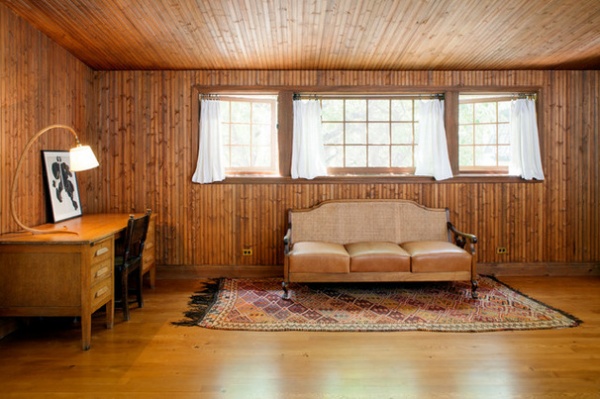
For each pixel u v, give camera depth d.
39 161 3.46
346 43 3.69
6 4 2.92
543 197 4.66
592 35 3.54
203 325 3.17
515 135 4.62
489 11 3.04
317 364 2.53
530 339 2.89
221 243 4.64
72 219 3.83
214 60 4.19
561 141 4.66
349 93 4.60
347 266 3.79
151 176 4.60
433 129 4.59
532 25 3.31
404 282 4.35
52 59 3.64
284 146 4.61
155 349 2.75
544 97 4.62
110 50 3.87
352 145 4.71
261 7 2.94
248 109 4.73
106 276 3.00
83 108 4.28
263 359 2.60
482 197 4.65
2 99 2.96
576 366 2.49
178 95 4.56
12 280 2.71
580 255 4.70
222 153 4.59
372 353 2.68
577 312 3.44
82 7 2.96
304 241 4.40
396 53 3.98
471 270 3.81
